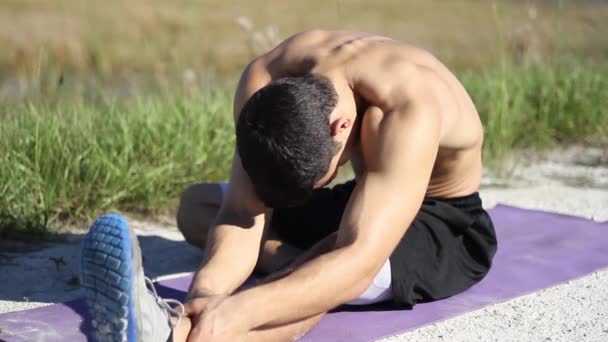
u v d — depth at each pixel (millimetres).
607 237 4793
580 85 8195
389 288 3541
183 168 5648
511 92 7879
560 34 9344
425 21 19516
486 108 7406
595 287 4043
